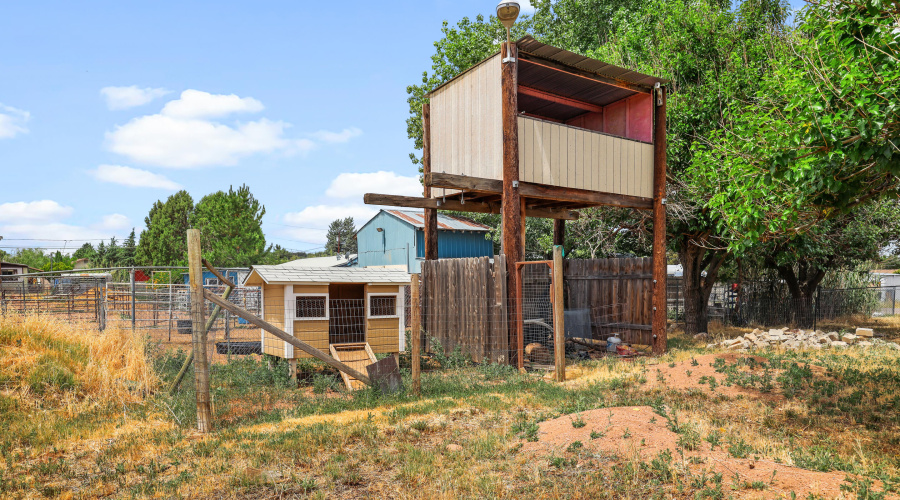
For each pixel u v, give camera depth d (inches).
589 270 611.8
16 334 360.8
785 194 303.3
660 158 549.3
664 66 655.1
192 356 348.8
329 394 366.9
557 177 488.7
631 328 555.2
